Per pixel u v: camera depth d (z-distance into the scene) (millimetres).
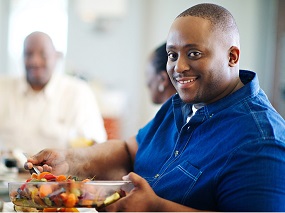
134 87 5535
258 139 1268
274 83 5129
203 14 1357
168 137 1566
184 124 1512
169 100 1693
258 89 1450
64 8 5516
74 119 3266
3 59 5543
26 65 3207
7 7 5512
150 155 1573
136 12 5492
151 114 5516
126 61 5527
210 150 1343
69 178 1413
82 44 5516
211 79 1361
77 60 5527
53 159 1639
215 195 1293
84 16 5340
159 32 5473
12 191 1334
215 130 1371
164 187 1379
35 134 3240
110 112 5160
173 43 1363
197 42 1331
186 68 1351
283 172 1230
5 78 3338
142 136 1777
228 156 1280
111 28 5512
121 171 1785
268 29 5164
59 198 1243
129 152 1808
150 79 2291
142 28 5496
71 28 5512
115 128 5098
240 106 1384
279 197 1204
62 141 3246
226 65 1382
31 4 5512
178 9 5438
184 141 1454
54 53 3240
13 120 3240
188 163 1372
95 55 5527
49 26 5523
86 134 3254
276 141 1266
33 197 1275
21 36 5539
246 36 5211
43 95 3264
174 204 1247
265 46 5180
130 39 5508
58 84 3297
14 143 3230
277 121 1342
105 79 5527
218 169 1287
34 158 1614
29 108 3252
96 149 1755
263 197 1199
